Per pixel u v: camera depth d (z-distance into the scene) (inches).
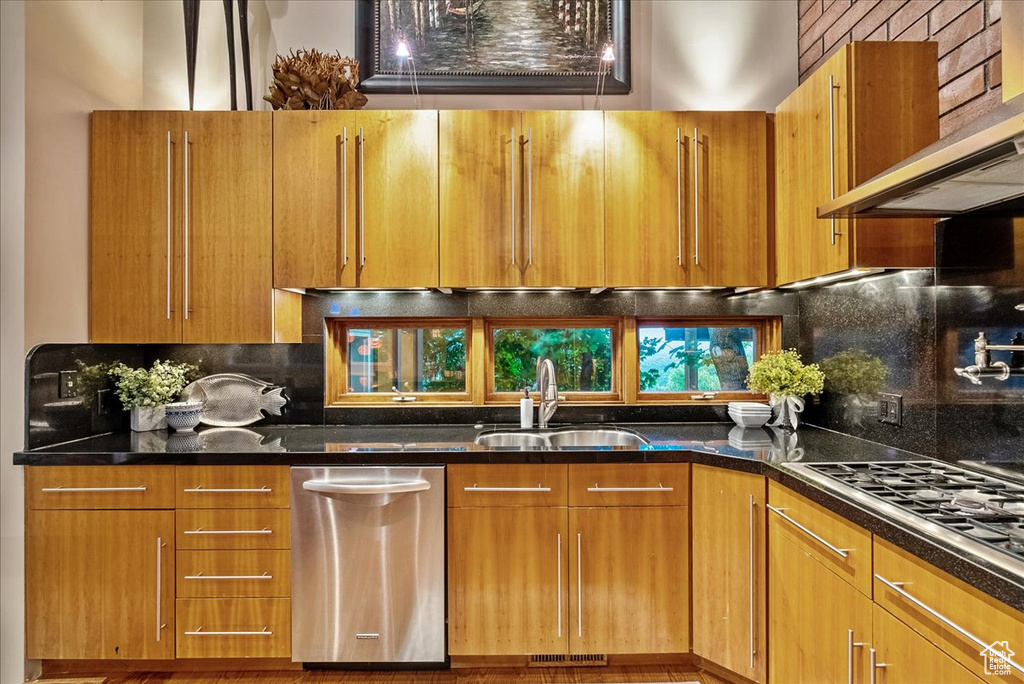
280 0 103.2
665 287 91.5
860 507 51.2
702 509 78.1
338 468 78.9
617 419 102.2
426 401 103.7
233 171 89.2
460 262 89.4
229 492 78.9
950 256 66.2
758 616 72.0
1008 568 37.1
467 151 89.4
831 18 92.8
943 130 70.0
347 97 94.6
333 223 89.4
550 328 105.6
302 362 102.3
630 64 103.3
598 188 89.6
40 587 79.0
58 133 82.7
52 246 81.9
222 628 79.4
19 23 76.7
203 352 102.4
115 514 79.0
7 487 78.6
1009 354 58.3
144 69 102.1
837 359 90.0
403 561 78.8
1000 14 60.9
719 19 103.5
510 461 78.6
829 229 73.1
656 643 79.5
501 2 103.2
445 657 81.1
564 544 79.3
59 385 84.7
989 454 61.4
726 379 104.7
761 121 90.0
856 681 53.0
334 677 81.4
